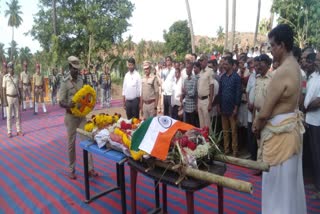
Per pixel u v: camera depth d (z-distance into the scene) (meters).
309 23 13.71
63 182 5.01
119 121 3.91
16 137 8.37
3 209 4.14
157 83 6.68
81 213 3.96
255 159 5.50
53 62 20.11
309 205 3.97
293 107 2.70
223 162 2.85
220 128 6.34
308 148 4.68
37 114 12.35
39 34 22.64
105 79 14.08
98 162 6.00
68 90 4.77
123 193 3.61
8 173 5.54
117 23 21.91
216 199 4.27
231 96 5.61
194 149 2.77
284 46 2.70
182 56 28.41
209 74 5.89
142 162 3.13
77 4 21.70
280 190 2.74
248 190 2.15
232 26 12.81
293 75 2.63
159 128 2.98
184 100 6.57
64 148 7.18
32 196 4.52
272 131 2.74
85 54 21.75
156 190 3.91
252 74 5.39
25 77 13.27
